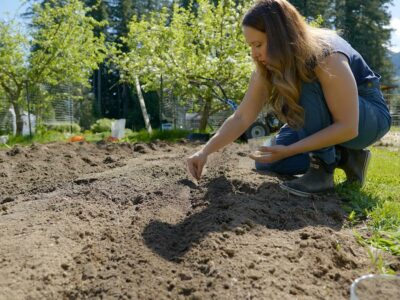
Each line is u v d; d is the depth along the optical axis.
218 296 1.24
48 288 1.34
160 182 2.62
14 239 1.65
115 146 4.93
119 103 34.34
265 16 1.88
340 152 2.48
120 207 2.18
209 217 1.85
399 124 10.05
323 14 29.17
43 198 2.49
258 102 2.27
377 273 1.45
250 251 1.50
